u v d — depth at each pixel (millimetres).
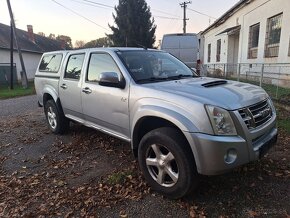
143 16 40312
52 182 4078
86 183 3982
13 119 8562
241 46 16812
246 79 11477
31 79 30203
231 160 3062
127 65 4215
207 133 3014
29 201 3594
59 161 4844
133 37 39938
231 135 3059
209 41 27172
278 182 3738
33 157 5113
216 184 3734
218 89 3543
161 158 3441
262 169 4102
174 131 3293
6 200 3633
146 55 4719
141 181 3922
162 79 4254
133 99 3844
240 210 3176
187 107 3176
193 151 3080
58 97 5941
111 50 4535
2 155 5285
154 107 3467
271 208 3182
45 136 6328
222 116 3041
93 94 4652
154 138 3426
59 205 3465
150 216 3168
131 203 3432
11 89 19484
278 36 12328
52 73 6137
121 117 4125
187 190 3244
